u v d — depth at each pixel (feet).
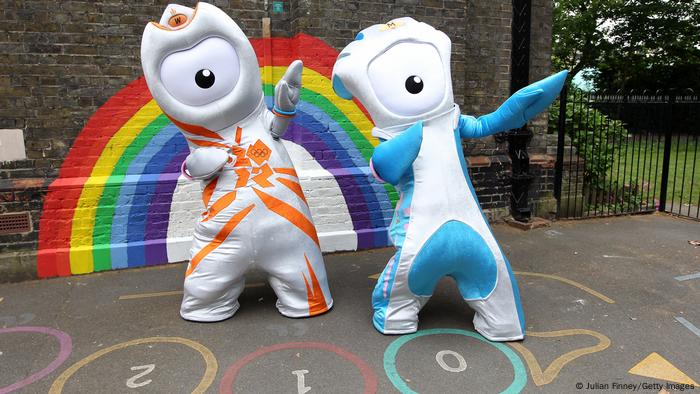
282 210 11.36
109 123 14.87
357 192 16.78
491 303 10.68
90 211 14.71
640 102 22.41
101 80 14.67
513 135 19.08
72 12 14.23
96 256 14.79
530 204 20.47
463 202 10.47
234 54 10.76
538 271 15.01
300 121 16.17
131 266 15.14
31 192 14.25
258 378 9.45
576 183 20.98
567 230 19.38
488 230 10.64
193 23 10.41
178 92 10.61
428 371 9.68
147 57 10.42
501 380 9.39
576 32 68.64
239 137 11.16
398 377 9.47
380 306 11.14
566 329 11.36
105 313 12.21
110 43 14.62
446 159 10.50
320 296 11.99
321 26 15.88
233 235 11.15
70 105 14.55
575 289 13.64
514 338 10.75
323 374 9.58
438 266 10.34
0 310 12.41
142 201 15.08
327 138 16.49
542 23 19.88
